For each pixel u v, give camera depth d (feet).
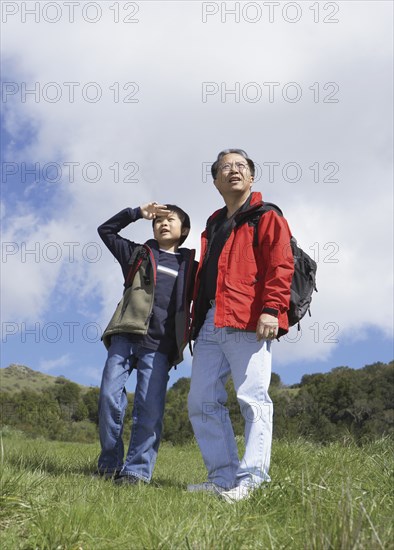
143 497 10.52
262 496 9.96
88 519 8.43
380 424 140.15
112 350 13.78
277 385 132.05
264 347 12.42
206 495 11.21
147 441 13.28
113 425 13.38
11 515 8.80
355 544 6.59
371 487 10.72
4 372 377.91
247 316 12.33
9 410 223.10
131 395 96.27
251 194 13.43
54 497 9.76
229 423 12.89
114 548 7.66
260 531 8.25
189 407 13.06
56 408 238.27
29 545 7.67
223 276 12.67
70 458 17.42
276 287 12.07
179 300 13.74
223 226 13.21
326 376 170.30
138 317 13.60
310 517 7.75
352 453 16.30
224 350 12.68
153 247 14.30
